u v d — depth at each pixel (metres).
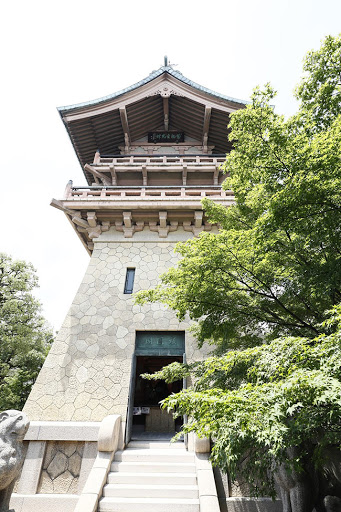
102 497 6.12
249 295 6.76
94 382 9.10
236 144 5.89
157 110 15.61
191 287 5.95
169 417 11.30
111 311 10.44
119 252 11.76
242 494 7.15
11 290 16.52
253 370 4.25
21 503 6.98
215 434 4.26
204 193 12.16
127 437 8.24
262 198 5.38
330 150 3.98
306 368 3.53
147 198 11.66
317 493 5.35
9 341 15.45
